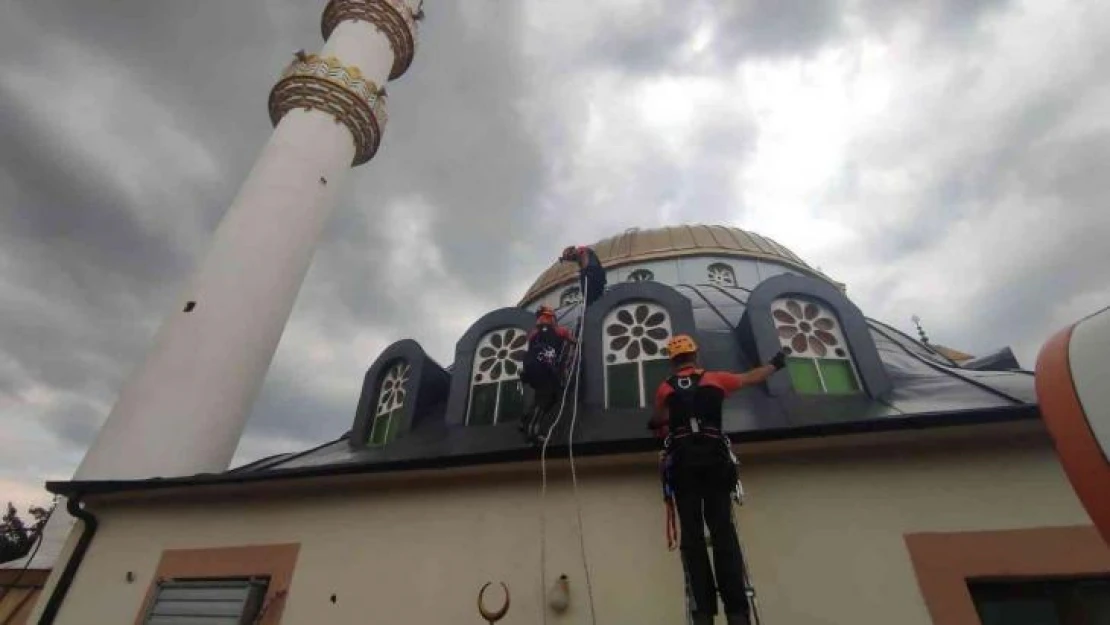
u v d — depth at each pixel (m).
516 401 8.38
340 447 9.54
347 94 16.06
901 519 5.00
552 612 5.24
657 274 18.47
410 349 10.09
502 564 5.67
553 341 7.35
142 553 7.01
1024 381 6.72
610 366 8.13
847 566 4.88
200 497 7.27
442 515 6.21
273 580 6.26
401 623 5.62
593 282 9.74
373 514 6.46
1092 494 2.58
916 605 4.59
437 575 5.80
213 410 10.50
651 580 5.18
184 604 6.38
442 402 9.66
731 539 3.96
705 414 4.31
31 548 9.88
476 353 9.26
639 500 5.65
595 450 5.70
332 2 18.73
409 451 7.96
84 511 7.43
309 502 6.83
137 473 9.25
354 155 16.33
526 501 6.01
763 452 5.57
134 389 10.33
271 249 12.91
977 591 4.71
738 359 8.24
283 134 15.07
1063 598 4.57
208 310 11.50
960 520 4.88
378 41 18.16
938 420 5.06
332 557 6.26
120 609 6.58
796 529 5.15
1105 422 2.57
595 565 5.39
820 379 7.58
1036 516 4.77
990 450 5.17
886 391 7.15
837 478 5.34
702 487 4.19
